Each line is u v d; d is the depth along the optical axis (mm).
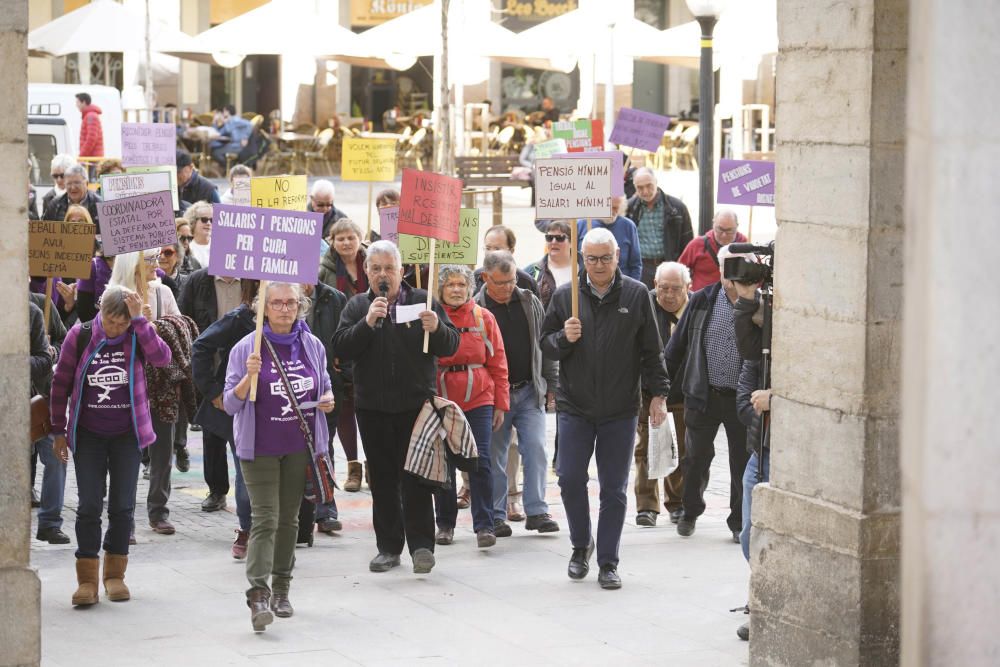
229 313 14453
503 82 74375
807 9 10195
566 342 13961
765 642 10875
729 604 13586
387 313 14094
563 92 74938
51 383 14727
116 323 12992
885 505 10008
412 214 14297
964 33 4195
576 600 13703
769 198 22672
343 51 45281
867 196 9789
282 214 12539
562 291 14336
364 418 14391
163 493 16500
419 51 45094
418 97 74000
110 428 13211
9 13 8984
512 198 54938
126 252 15375
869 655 9992
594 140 30172
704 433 15984
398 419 14320
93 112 36312
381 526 14766
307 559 15336
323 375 12773
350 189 54875
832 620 10195
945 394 4195
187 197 28531
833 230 10117
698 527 17219
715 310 15742
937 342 4191
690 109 75188
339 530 16672
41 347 14508
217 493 17797
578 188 14656
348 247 18406
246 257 12516
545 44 45562
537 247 40406
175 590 13977
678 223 25562
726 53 39875
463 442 14172
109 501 13461
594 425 14188
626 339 14016
